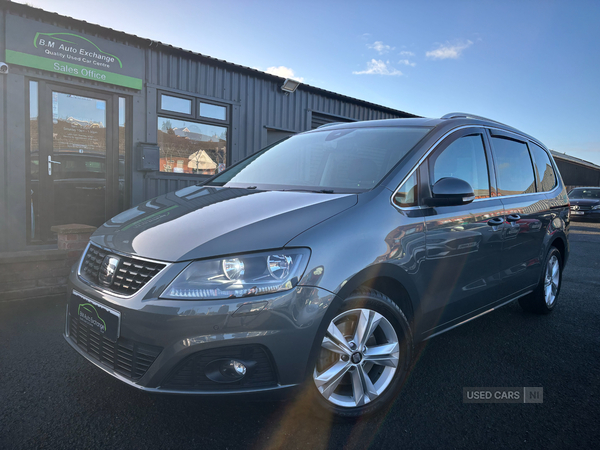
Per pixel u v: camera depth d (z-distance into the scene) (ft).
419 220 7.87
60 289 13.64
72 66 20.76
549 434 7.02
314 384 6.53
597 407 7.93
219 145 27.14
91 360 6.82
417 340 8.05
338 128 11.10
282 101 29.89
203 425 6.91
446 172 8.97
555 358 10.10
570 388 8.64
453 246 8.50
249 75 27.78
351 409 7.03
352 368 7.04
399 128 9.71
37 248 20.49
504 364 9.68
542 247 12.18
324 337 6.52
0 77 19.08
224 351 5.91
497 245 9.90
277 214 6.80
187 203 8.27
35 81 20.17
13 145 19.67
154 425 6.87
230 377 6.03
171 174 25.09
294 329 6.07
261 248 6.13
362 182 8.21
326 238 6.51
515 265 10.89
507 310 13.89
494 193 10.33
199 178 26.40
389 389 7.36
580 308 14.35
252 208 7.27
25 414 7.04
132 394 7.79
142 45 22.98
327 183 8.62
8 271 12.80
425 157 8.58
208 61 25.45
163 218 7.48
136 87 23.00
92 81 21.59
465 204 8.80
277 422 7.08
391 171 8.10
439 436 6.87
